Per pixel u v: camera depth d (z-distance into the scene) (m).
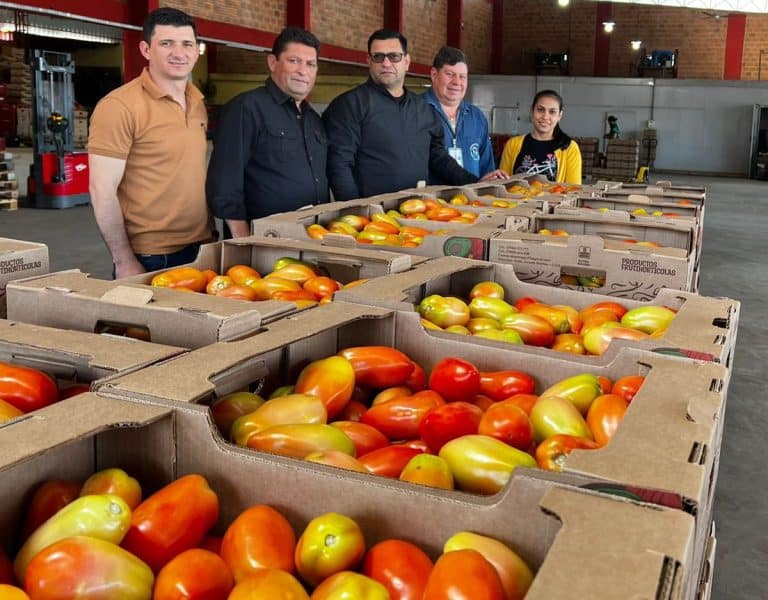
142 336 1.43
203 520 0.91
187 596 0.81
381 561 0.83
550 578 0.62
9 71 16.69
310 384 1.24
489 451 1.02
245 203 3.01
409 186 3.62
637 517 0.71
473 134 4.43
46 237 8.23
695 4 14.45
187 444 0.97
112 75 17.19
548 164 4.61
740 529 2.62
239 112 2.83
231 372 1.14
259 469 0.94
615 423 1.12
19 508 0.91
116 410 0.95
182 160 2.68
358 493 0.89
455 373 1.27
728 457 3.20
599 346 1.56
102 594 0.80
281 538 0.88
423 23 16.06
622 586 0.61
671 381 1.06
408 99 3.62
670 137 19.11
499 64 21.12
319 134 3.12
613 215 2.69
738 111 18.52
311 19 11.86
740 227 10.28
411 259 1.94
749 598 2.23
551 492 0.75
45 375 1.16
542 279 2.05
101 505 0.85
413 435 1.22
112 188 2.56
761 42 19.34
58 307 1.43
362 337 1.48
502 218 2.50
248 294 1.71
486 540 0.81
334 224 2.43
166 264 2.71
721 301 1.57
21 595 0.75
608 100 19.27
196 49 2.64
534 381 1.35
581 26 20.48
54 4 8.11
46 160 10.40
